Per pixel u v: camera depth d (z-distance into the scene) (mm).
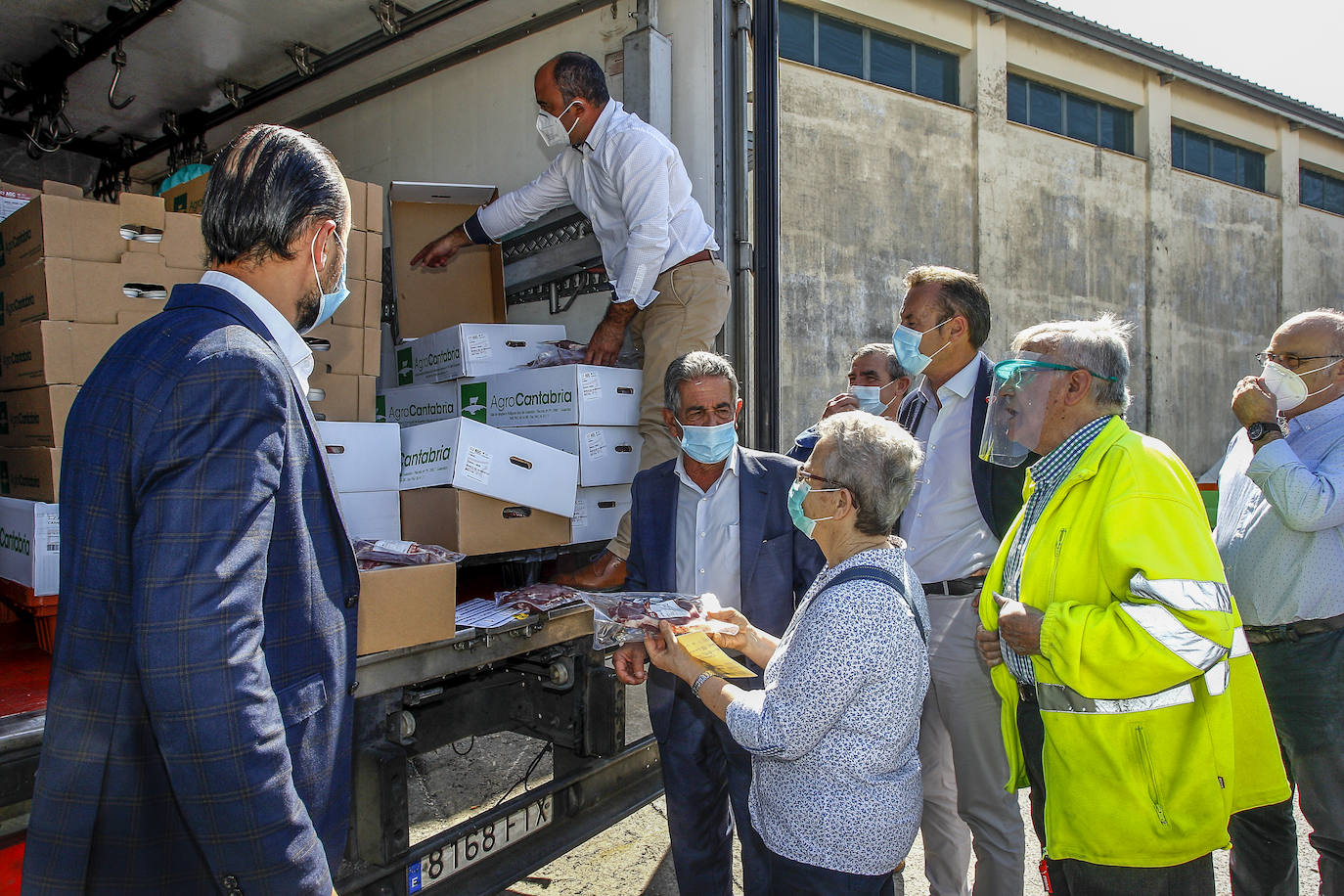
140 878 1053
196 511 964
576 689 2148
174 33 3592
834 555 1577
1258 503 2131
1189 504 1452
